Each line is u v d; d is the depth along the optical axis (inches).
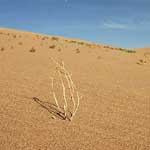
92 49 862.5
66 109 242.7
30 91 300.8
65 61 534.0
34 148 178.1
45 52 639.8
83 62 550.3
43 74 394.9
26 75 379.9
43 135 197.9
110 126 221.5
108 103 280.1
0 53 561.0
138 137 203.8
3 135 193.8
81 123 223.9
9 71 399.5
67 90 318.7
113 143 191.6
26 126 210.7
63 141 190.5
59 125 217.2
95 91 323.3
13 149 175.2
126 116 246.2
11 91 295.3
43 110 246.2
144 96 320.2
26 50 639.8
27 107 250.5
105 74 447.2
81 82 365.1
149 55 997.8
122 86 366.3
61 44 879.1
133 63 644.7
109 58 680.4
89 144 188.2
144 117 246.4
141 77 455.5
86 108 259.8
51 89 315.9
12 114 231.8
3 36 872.9
